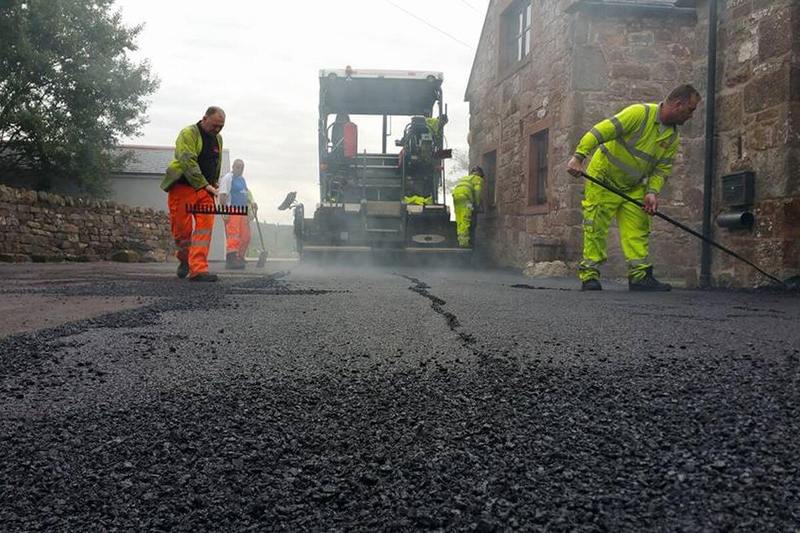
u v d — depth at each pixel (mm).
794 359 2268
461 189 12242
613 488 1092
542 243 9766
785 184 6074
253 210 10703
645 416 1530
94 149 18547
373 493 1089
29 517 1004
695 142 7332
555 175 10422
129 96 19219
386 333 2832
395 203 12148
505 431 1423
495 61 13805
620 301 4578
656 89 9867
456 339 2680
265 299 4355
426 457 1258
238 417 1532
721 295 5395
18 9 17016
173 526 974
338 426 1469
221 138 6629
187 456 1269
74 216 15695
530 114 11562
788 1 6090
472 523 966
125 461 1240
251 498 1069
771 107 6262
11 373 1991
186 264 7133
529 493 1073
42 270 9539
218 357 2270
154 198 21688
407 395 1747
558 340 2682
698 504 1021
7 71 17109
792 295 5410
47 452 1286
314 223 12258
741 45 6691
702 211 7168
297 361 2209
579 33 9750
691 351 2441
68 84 18172
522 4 12672
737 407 1598
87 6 18703
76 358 2232
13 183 19031
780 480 1118
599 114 9797
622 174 5895
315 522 983
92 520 994
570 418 1519
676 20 9852
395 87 13469
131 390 1794
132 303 4109
